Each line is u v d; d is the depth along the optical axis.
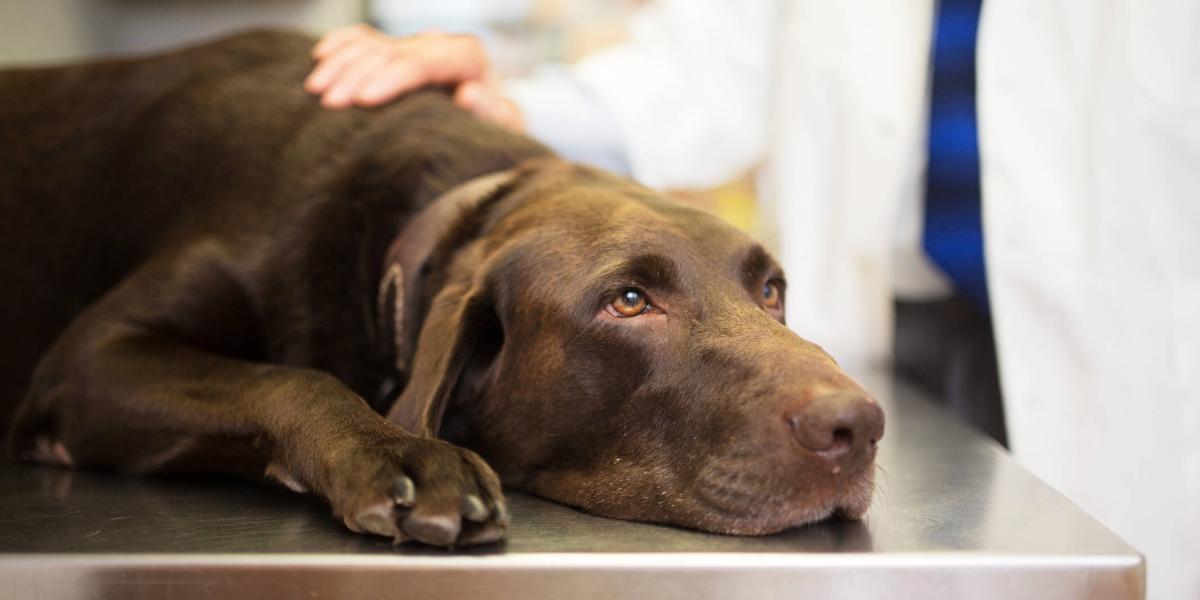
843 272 2.56
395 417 1.50
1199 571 2.10
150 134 2.11
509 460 1.60
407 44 2.23
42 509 1.36
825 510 1.30
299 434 1.37
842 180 2.55
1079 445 2.19
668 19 2.89
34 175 2.18
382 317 1.78
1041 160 2.22
